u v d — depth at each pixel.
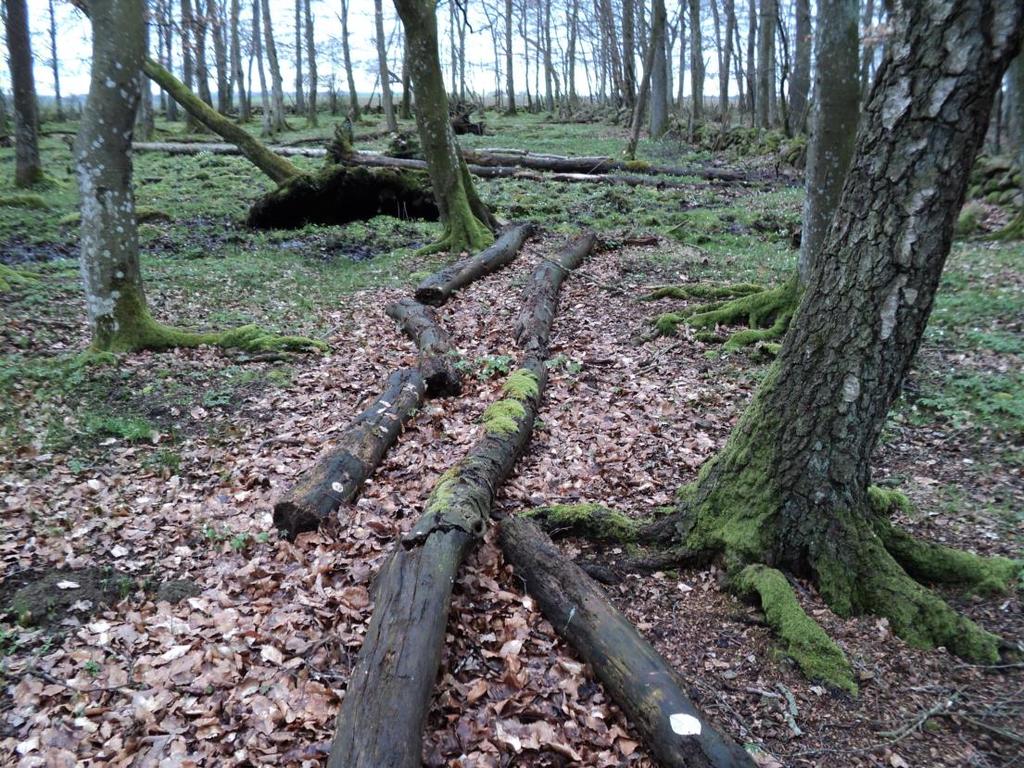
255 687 3.49
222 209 17.31
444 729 3.18
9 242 13.48
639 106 23.77
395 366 7.86
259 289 11.10
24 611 4.00
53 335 8.60
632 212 16.77
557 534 4.54
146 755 3.12
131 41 7.49
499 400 6.43
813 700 3.30
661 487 5.20
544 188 19.70
